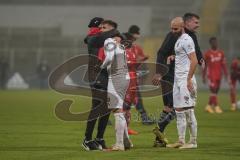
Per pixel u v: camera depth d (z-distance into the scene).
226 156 33.34
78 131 47.81
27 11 183.25
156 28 179.75
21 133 46.19
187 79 36.31
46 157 32.88
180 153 34.53
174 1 187.50
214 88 73.69
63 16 182.38
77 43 176.00
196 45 38.72
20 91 142.12
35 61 170.62
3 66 158.00
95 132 47.25
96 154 34.06
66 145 38.59
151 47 167.50
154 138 43.38
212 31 176.00
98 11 182.12
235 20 179.12
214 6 183.00
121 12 181.62
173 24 37.31
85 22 181.12
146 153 34.53
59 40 176.62
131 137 44.03
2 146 37.94
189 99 36.69
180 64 36.69
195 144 37.38
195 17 38.50
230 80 77.12
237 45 169.75
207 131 48.97
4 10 183.12
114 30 36.50
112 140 42.25
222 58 73.69
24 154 34.12
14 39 177.62
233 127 52.81
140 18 180.12
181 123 37.34
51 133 46.22
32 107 80.56
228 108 82.81
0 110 74.44
